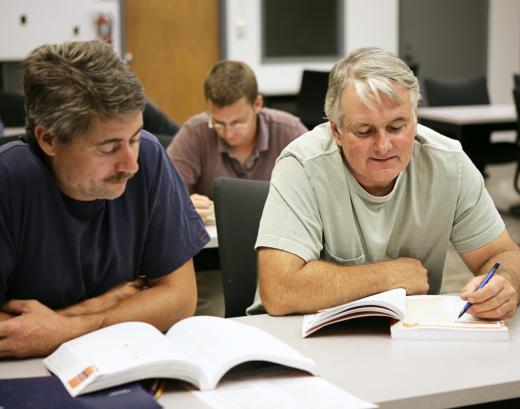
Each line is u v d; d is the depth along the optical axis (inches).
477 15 334.0
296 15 313.1
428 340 57.4
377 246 70.6
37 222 59.0
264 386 48.6
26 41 263.6
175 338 55.1
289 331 60.5
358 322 61.9
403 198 71.0
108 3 270.8
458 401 48.9
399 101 62.2
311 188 69.7
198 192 118.1
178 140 116.8
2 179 57.4
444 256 73.7
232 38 306.5
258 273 69.1
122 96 51.4
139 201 63.8
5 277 59.0
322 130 73.9
